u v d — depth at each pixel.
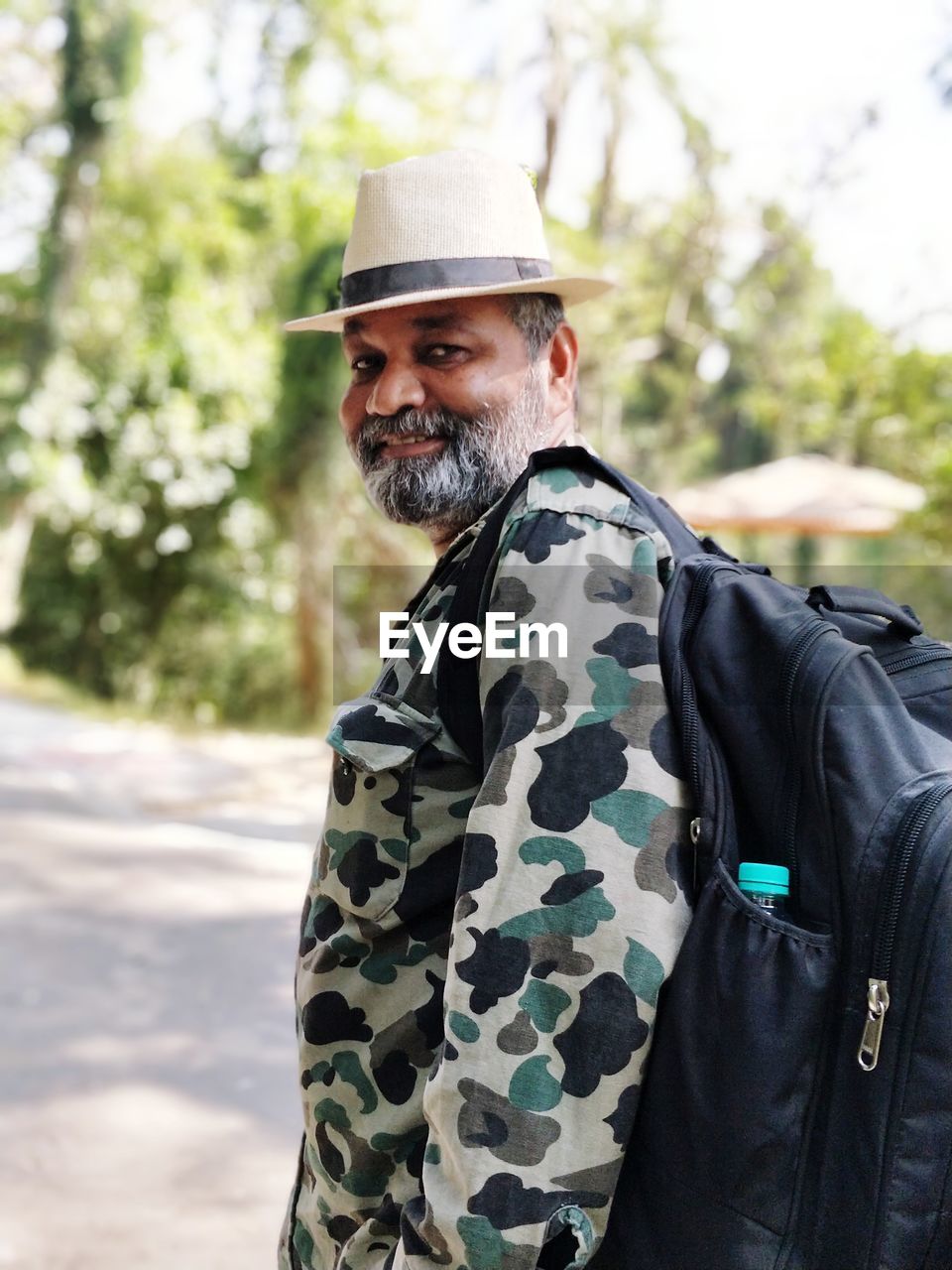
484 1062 1.04
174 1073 3.71
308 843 6.59
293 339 12.88
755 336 20.05
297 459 13.03
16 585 16.03
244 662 16.19
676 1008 1.02
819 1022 0.99
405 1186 1.21
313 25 16.91
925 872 0.97
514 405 1.33
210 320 16.34
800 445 20.66
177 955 4.69
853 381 17.06
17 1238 2.82
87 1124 3.38
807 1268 0.98
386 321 1.33
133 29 15.41
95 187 15.72
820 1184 0.98
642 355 19.83
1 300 16.83
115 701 16.30
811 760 1.03
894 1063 0.97
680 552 1.19
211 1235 2.88
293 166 16.92
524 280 1.33
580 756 1.07
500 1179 1.02
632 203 18.30
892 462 16.47
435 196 1.32
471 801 1.20
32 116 16.92
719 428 24.72
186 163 16.86
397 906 1.21
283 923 5.12
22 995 4.26
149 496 16.06
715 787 1.06
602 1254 1.06
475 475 1.32
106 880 5.71
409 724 1.22
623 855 1.05
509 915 1.06
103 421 15.84
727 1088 0.99
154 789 8.02
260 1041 3.96
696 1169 1.01
